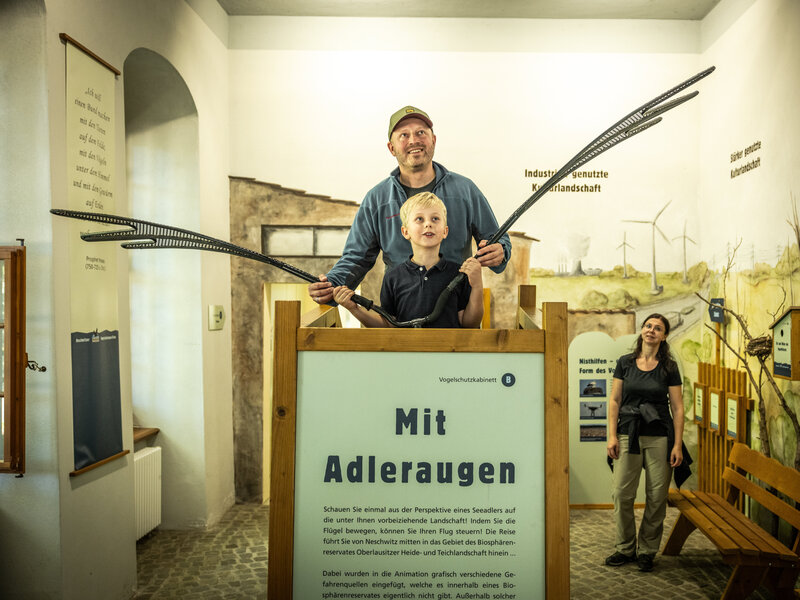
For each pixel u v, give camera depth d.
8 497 2.80
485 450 1.53
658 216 5.33
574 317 5.24
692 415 5.27
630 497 3.84
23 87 2.78
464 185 5.26
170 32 4.12
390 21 5.32
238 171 5.31
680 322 5.30
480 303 2.05
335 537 1.53
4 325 2.69
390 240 5.23
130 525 3.47
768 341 4.12
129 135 4.68
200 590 3.58
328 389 1.54
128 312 3.49
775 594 3.02
